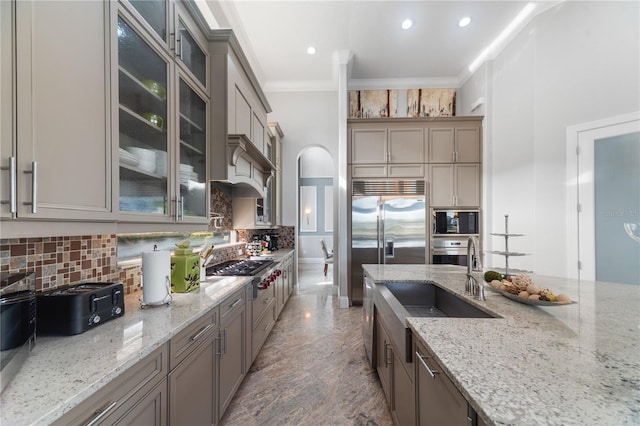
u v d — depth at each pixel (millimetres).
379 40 3531
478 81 3979
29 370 752
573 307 1313
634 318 1153
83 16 907
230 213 3211
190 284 1654
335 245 4555
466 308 1646
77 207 881
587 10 2537
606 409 567
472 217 3926
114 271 1455
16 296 763
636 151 2281
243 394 1938
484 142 3832
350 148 4047
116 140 1050
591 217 2541
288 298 4160
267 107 3127
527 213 3145
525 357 809
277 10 3006
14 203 688
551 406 579
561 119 2752
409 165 4008
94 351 867
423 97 4562
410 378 1248
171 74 1444
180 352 1133
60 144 821
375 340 2148
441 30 3346
